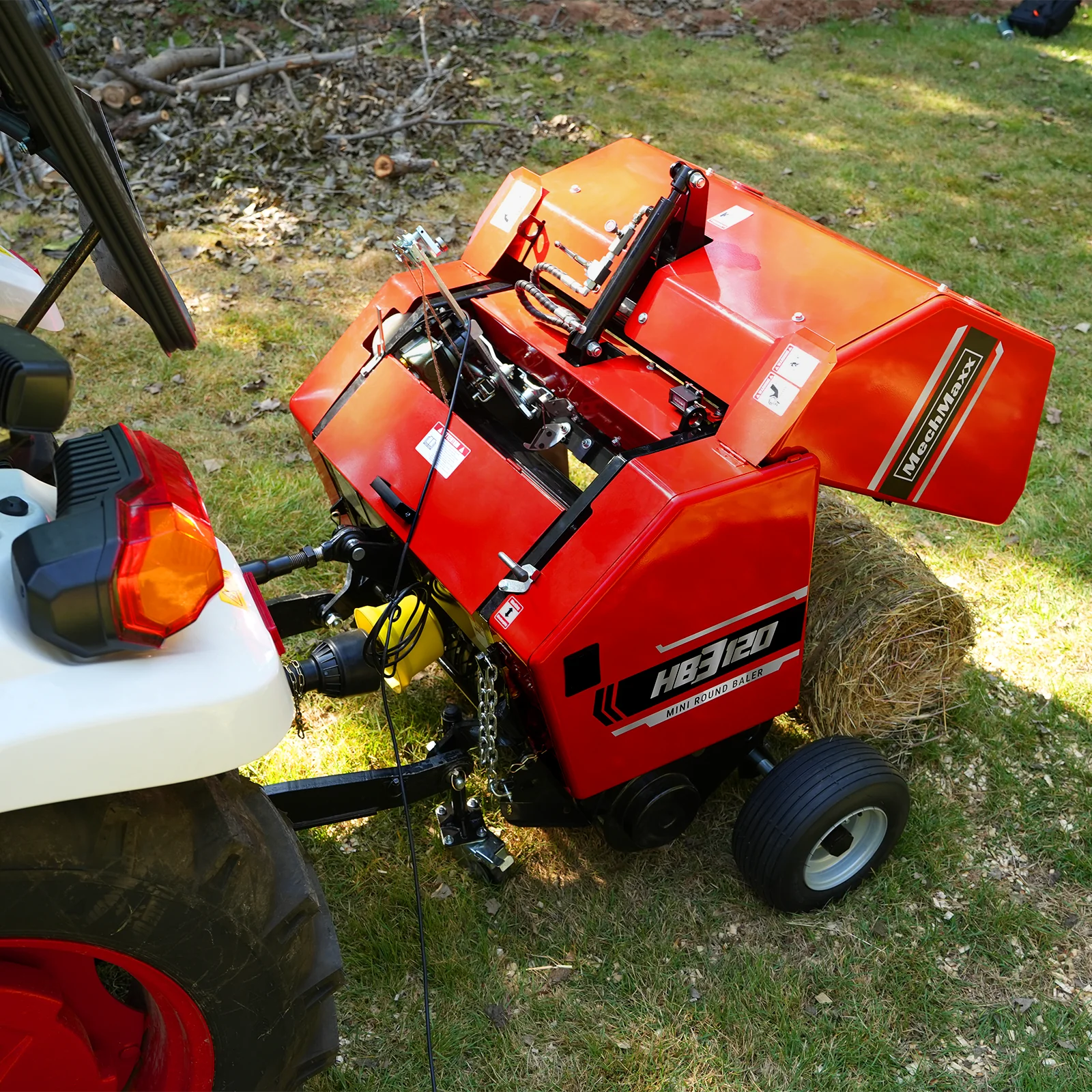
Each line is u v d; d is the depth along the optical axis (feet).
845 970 8.81
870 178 23.63
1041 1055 8.28
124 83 23.08
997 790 10.55
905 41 32.65
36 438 7.66
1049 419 15.96
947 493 9.43
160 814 5.22
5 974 5.34
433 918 9.00
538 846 9.73
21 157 21.08
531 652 7.48
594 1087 7.88
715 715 8.56
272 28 28.94
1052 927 9.28
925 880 9.66
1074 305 18.99
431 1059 7.62
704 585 7.79
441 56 28.04
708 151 24.48
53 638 4.53
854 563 10.11
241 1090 6.10
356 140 22.93
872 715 10.14
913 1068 8.14
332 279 18.54
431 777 8.71
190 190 21.12
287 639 11.66
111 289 6.35
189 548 4.56
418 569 9.20
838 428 8.43
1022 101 28.84
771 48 31.37
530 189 10.64
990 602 12.80
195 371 15.90
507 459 8.30
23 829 4.81
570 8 32.30
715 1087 7.91
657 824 8.71
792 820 8.54
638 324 9.57
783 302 9.00
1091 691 11.70
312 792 8.23
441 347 9.46
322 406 9.84
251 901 5.49
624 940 8.95
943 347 8.71
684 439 8.13
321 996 6.21
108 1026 6.23
